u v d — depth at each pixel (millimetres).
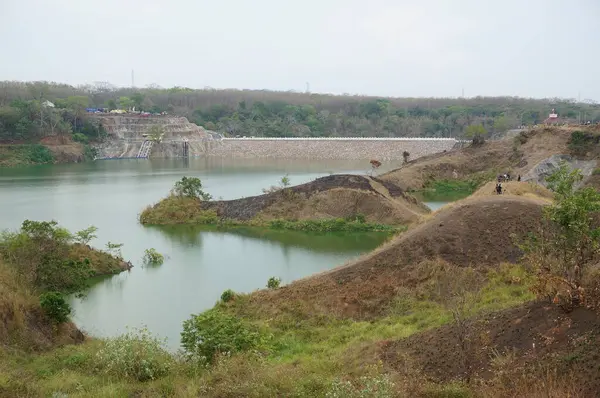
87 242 46125
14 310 22406
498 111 183250
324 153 150625
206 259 43250
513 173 76875
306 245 48062
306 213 58188
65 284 33719
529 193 41625
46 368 18609
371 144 148750
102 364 18281
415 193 82438
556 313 15016
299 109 196750
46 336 23219
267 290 31688
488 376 14133
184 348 22031
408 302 26594
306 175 108688
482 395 13062
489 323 16781
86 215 63906
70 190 86375
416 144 144625
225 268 40188
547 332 14492
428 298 26922
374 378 13570
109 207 69625
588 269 15836
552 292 15227
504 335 15617
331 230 54188
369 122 184500
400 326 23406
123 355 17938
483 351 15336
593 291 14750
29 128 141875
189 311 30406
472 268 28250
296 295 29328
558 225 16062
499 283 26109
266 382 15117
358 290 28641
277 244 48656
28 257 32750
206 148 163750
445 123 178000
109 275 38469
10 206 70000
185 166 131500
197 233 54156
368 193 58406
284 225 56000
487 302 23000
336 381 14133
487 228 31500
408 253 30703
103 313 30188
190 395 14742
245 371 16219
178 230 55719
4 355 19547
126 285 35969
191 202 62938
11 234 36969
